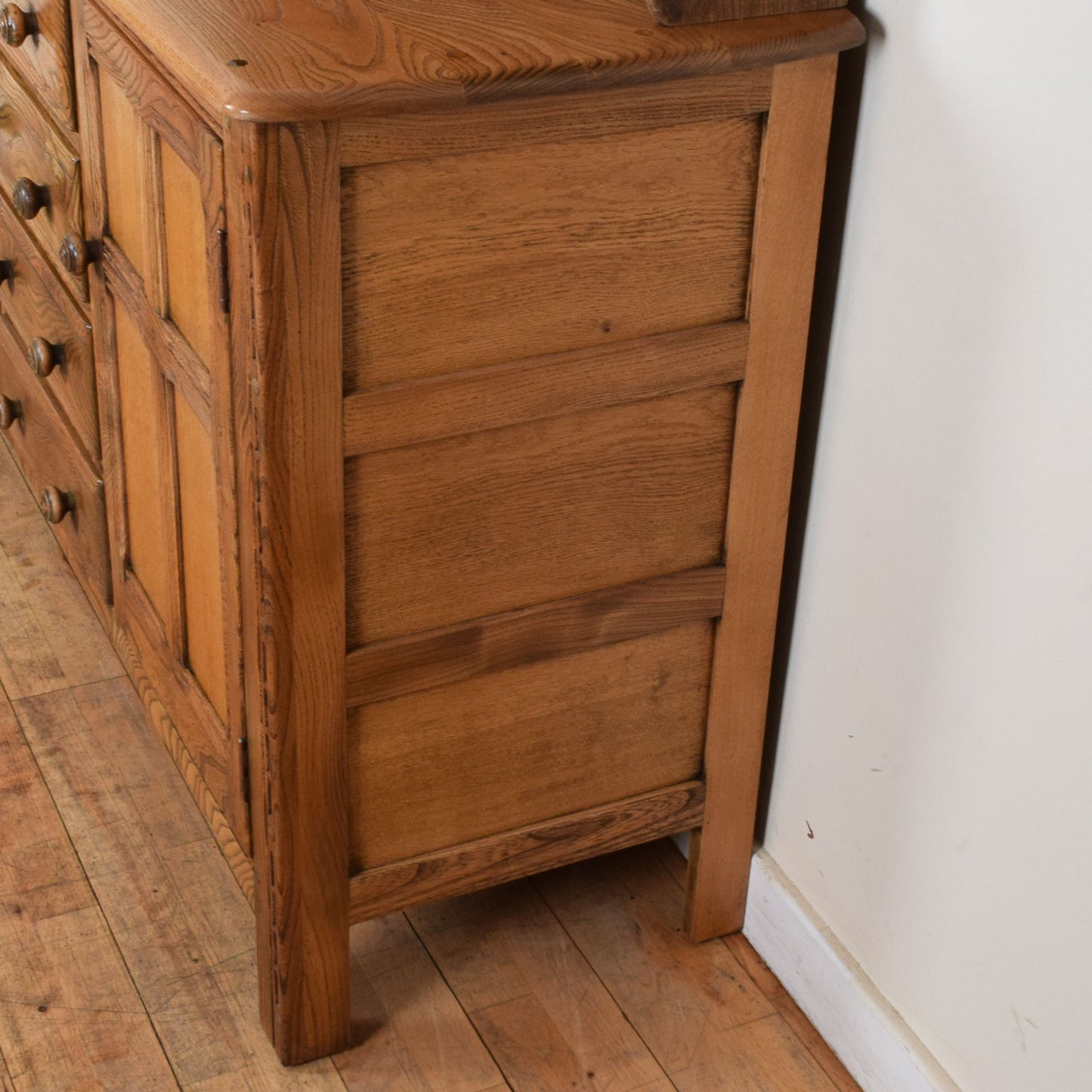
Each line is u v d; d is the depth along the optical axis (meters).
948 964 1.39
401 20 1.20
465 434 1.26
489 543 1.33
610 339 1.29
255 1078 1.49
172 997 1.56
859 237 1.31
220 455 1.29
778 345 1.34
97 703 1.93
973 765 1.30
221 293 1.18
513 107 1.14
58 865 1.70
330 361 1.18
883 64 1.24
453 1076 1.50
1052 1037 1.28
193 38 1.14
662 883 1.74
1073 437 1.12
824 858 1.55
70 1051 1.50
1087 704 1.17
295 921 1.42
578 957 1.64
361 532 1.27
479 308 1.22
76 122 1.52
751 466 1.40
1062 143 1.08
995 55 1.12
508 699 1.42
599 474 1.35
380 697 1.35
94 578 1.84
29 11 1.57
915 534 1.31
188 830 1.76
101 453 1.70
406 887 1.46
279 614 1.27
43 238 1.74
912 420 1.29
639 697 1.49
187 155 1.20
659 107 1.19
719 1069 1.52
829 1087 1.52
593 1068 1.52
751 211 1.29
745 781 1.58
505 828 1.50
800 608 1.51
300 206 1.11
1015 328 1.16
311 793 1.36
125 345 1.52
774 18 1.21
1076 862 1.21
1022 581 1.20
